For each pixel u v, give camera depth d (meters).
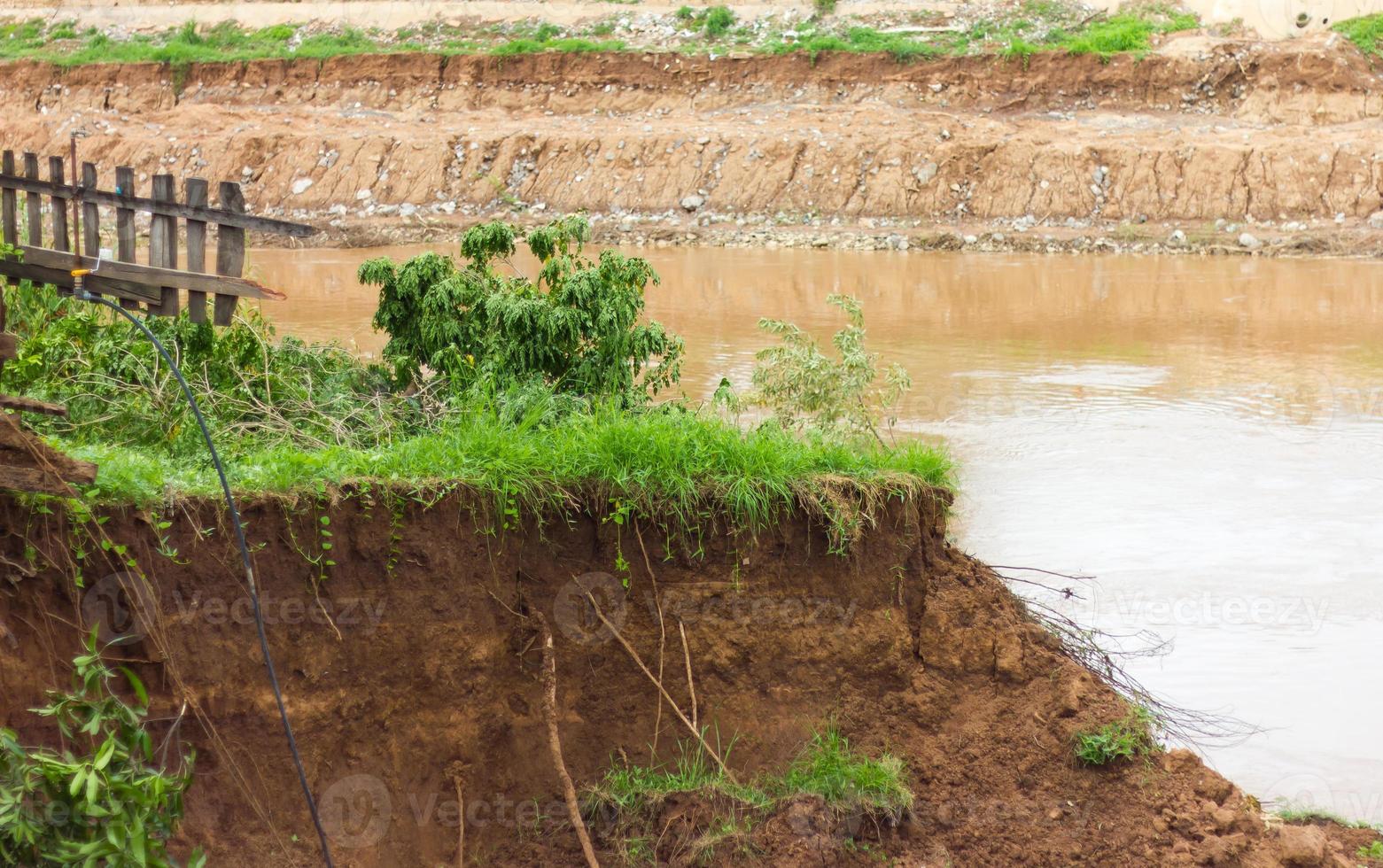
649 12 40.94
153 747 4.94
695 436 6.17
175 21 44.75
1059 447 12.33
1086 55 34.22
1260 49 33.97
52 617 4.84
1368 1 35.12
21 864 4.27
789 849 5.46
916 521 6.21
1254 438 12.77
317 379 8.16
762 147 33.03
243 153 35.12
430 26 41.94
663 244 30.86
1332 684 7.30
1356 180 29.83
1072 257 28.58
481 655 5.64
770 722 5.97
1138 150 31.30
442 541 5.58
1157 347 17.89
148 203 7.30
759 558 5.99
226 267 7.30
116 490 5.01
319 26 43.09
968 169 31.88
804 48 36.34
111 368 7.15
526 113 36.91
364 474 5.59
